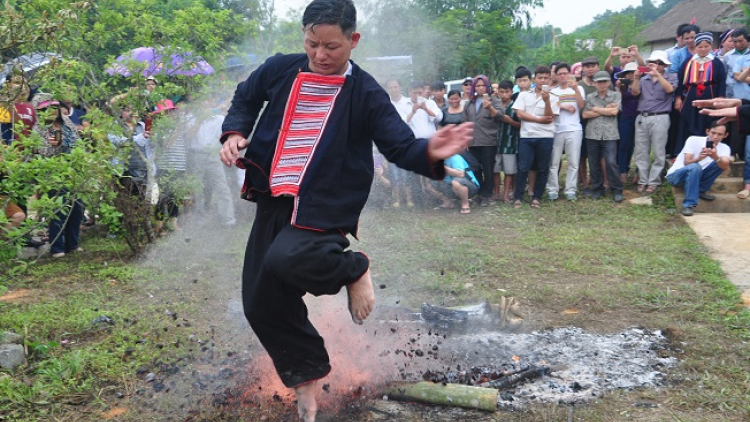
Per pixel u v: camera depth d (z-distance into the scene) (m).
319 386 3.78
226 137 3.17
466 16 13.91
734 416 3.54
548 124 9.70
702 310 5.24
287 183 2.97
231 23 8.23
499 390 3.85
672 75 10.05
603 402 3.70
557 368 4.16
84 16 6.89
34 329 4.83
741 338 4.63
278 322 3.12
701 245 7.41
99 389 3.87
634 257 6.93
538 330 4.85
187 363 4.20
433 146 2.77
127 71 7.21
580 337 4.68
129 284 6.18
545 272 6.45
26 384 3.85
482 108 10.08
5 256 4.74
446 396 3.63
